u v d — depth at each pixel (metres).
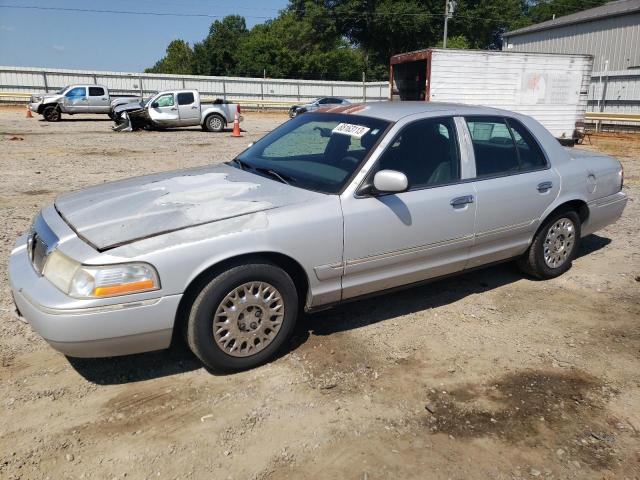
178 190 3.87
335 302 3.90
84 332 3.01
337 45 64.56
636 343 4.05
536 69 17.23
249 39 75.12
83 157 13.53
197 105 22.67
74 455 2.78
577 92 17.92
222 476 2.67
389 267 4.02
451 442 2.95
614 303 4.76
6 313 4.22
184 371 3.55
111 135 20.23
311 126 4.59
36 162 12.43
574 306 4.69
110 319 3.04
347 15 53.72
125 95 35.62
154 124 22.25
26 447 2.82
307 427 3.04
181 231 3.26
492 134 4.64
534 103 17.52
